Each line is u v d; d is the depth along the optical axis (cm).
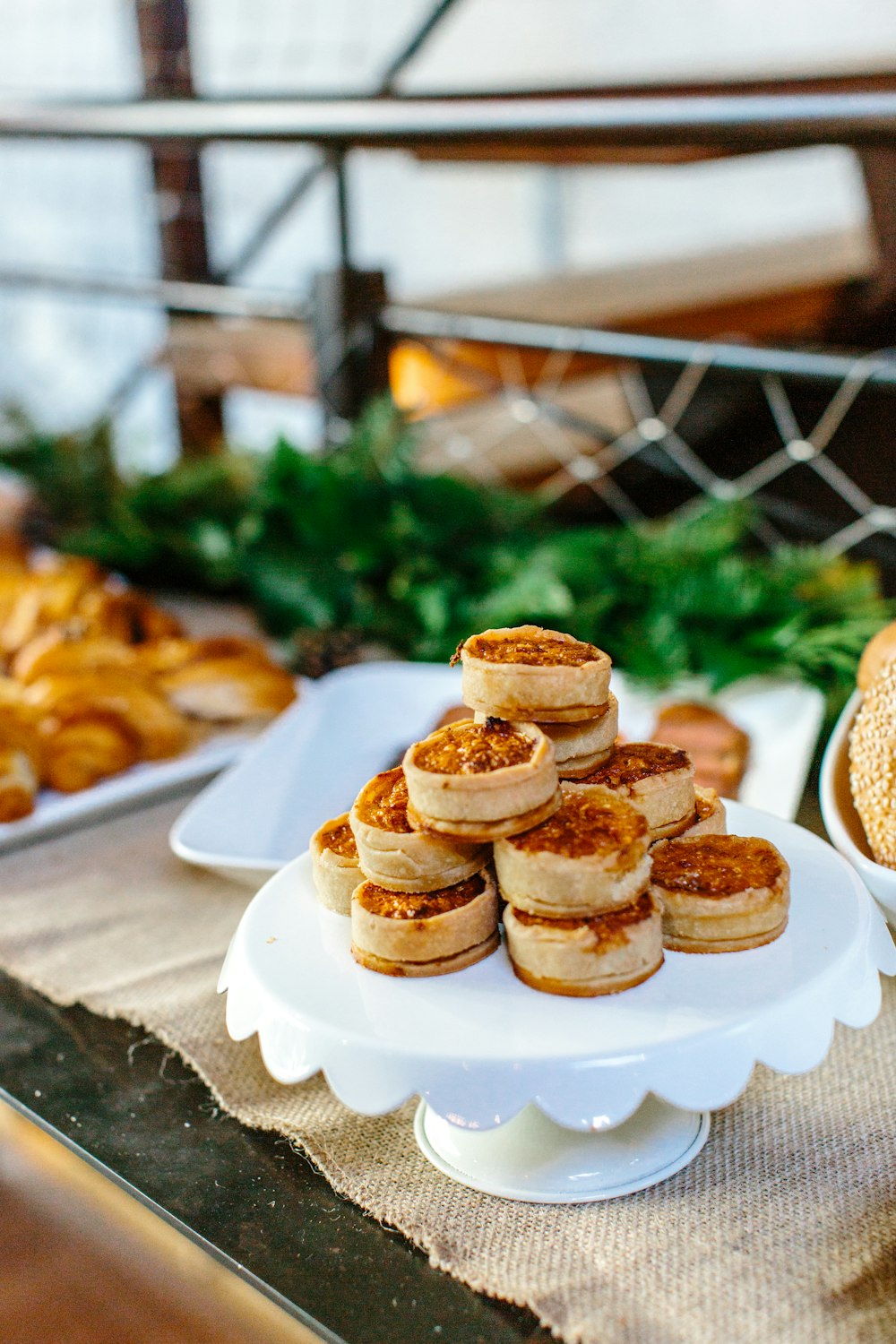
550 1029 68
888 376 139
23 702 119
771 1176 76
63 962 96
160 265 267
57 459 205
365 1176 77
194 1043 86
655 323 272
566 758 76
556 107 144
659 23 347
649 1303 69
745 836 80
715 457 241
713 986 71
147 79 242
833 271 303
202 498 184
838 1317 68
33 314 291
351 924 75
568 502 214
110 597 155
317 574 148
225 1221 75
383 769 115
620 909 71
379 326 186
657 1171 76
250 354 224
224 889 104
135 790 117
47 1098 84
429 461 202
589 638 129
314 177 204
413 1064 68
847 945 73
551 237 468
